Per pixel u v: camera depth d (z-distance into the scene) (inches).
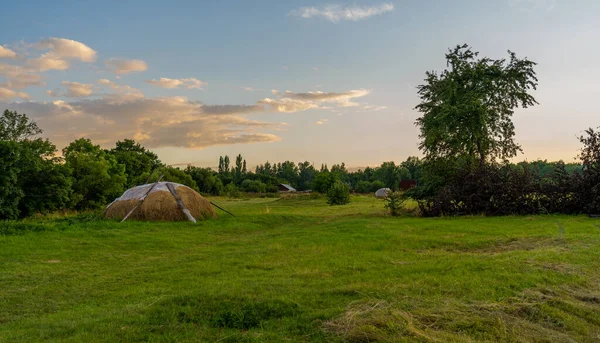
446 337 201.5
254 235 659.4
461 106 1000.9
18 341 207.0
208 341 204.7
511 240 501.0
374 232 583.8
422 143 1125.7
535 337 208.1
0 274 371.2
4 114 1467.8
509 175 881.5
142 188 850.1
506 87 1021.8
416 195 1029.2
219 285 307.9
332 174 2620.6
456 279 302.5
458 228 619.8
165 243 553.9
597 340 210.2
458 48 1085.8
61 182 1067.3
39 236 554.3
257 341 201.6
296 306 249.4
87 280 356.2
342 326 213.0
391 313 226.2
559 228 585.3
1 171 922.1
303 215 1008.2
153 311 244.2
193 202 834.8
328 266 377.4
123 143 2851.9
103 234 593.0
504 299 257.4
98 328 220.8
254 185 3700.8
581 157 836.6
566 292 275.7
